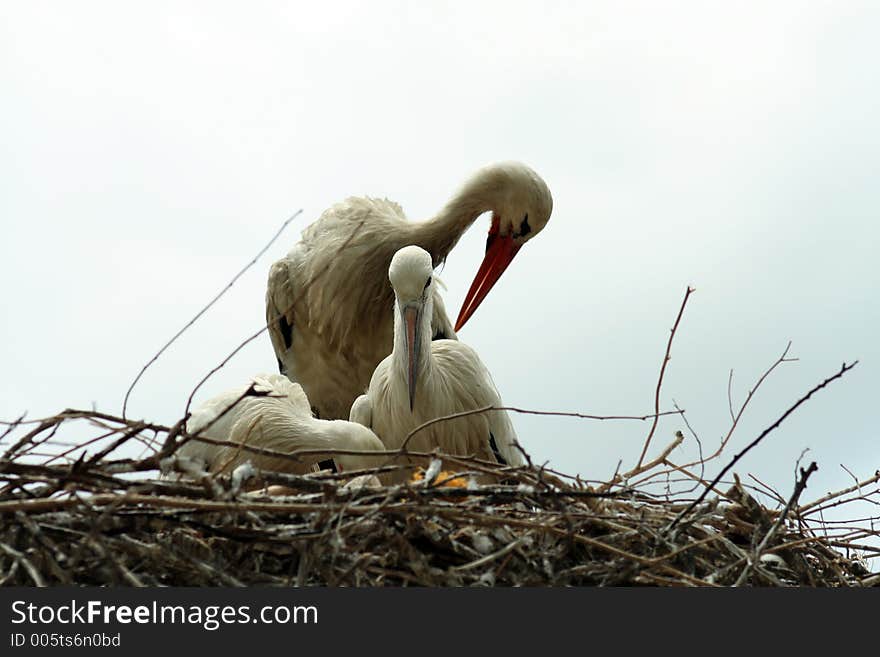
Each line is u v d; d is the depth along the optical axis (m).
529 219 11.77
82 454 6.21
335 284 11.67
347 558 6.30
